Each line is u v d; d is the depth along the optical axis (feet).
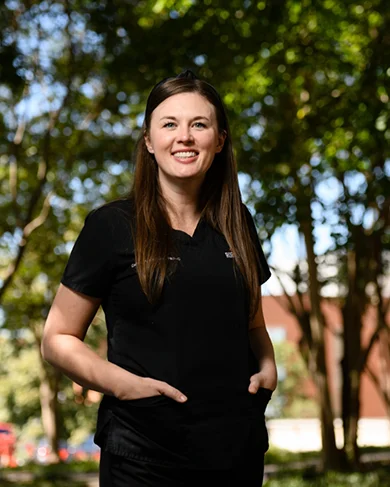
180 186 10.32
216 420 9.64
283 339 170.71
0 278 92.73
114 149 62.23
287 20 46.11
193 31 44.60
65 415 135.95
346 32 51.39
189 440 9.55
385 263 65.67
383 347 80.43
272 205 49.08
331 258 65.98
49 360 10.09
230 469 9.66
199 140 10.23
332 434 61.98
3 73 44.45
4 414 143.84
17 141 62.18
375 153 48.70
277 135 49.88
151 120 10.44
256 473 9.95
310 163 55.01
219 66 45.73
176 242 9.93
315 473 59.93
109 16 47.44
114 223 10.00
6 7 51.49
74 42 56.44
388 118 45.88
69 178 70.85
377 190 49.55
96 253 9.94
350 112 46.32
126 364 9.80
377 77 45.80
